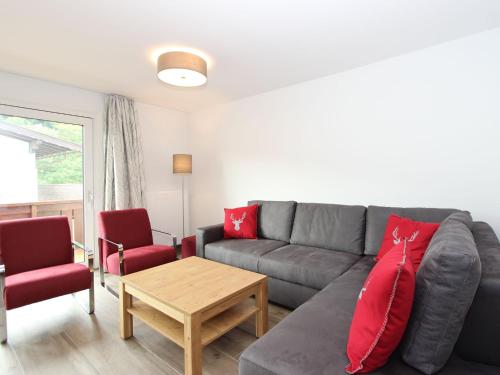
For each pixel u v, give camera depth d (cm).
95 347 188
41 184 323
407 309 95
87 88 342
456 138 234
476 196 227
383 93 269
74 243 254
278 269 235
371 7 184
